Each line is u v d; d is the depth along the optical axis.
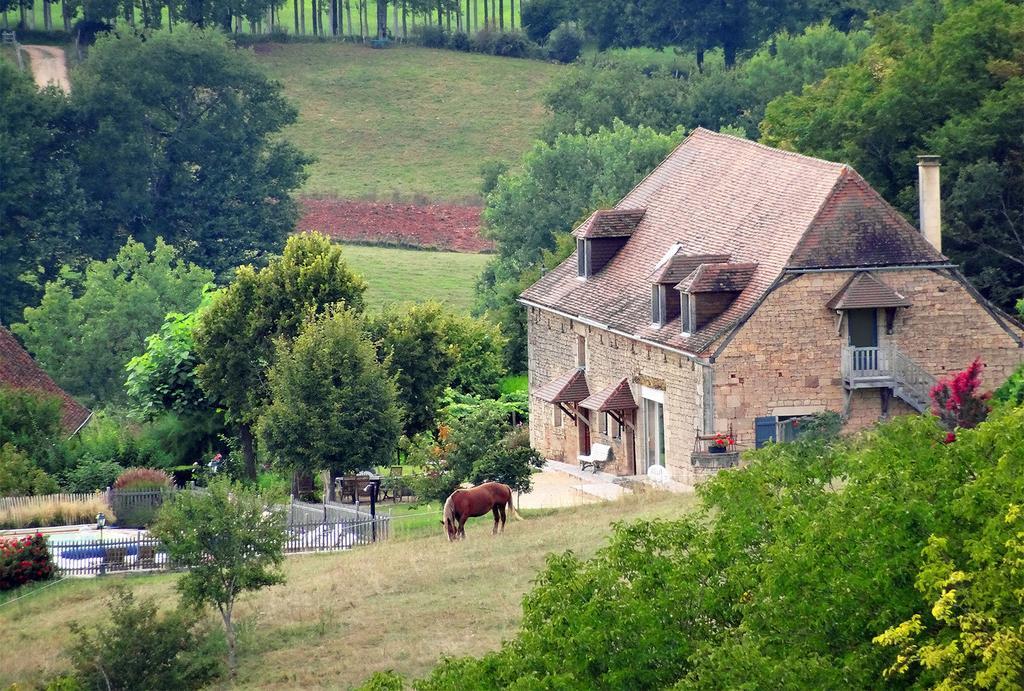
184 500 174.75
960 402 195.00
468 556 189.38
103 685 163.12
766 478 120.75
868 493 108.94
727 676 99.25
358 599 181.12
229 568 170.75
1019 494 101.81
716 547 113.31
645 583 110.38
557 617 108.62
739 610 107.50
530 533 196.50
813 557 104.56
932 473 110.69
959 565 102.25
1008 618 95.19
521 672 108.62
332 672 159.12
